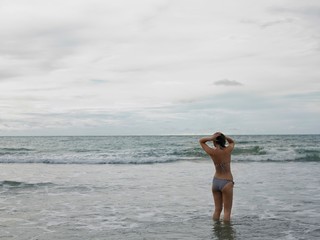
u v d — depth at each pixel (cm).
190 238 606
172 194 1068
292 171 1642
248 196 1012
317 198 979
